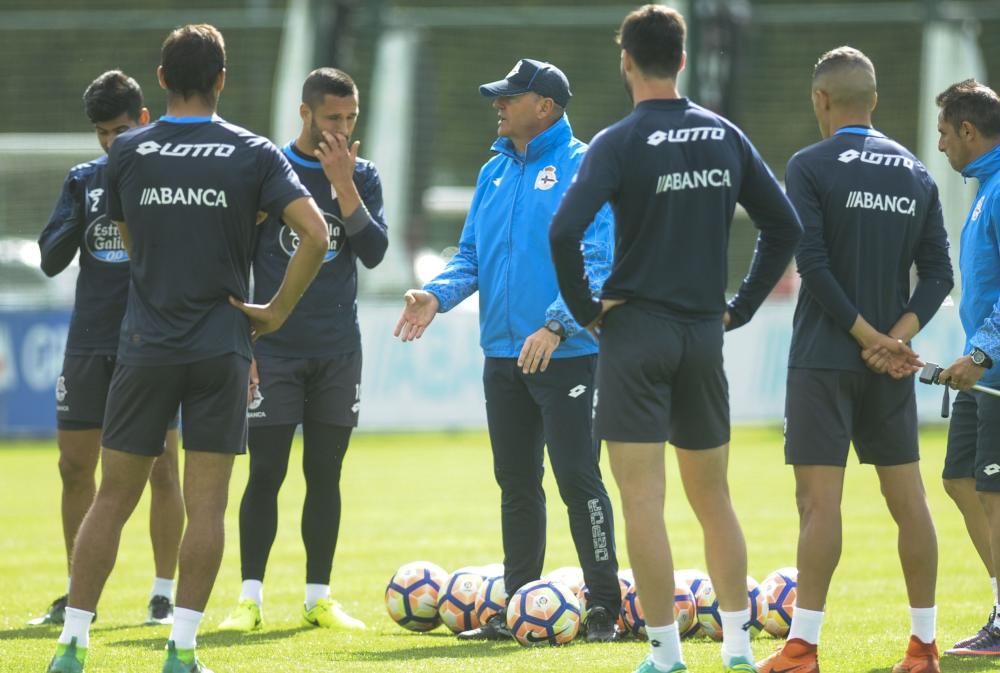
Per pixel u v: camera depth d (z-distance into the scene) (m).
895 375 17.92
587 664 18.38
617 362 16.69
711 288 16.75
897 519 18.45
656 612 16.59
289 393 23.08
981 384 19.55
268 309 17.45
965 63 72.00
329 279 23.55
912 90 90.56
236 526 39.69
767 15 68.62
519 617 20.48
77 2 94.31
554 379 20.97
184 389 17.30
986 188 19.70
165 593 23.86
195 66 17.23
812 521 17.88
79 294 23.48
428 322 21.66
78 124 89.56
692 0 63.72
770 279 17.69
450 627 22.08
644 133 16.58
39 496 46.19
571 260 16.27
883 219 18.08
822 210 18.12
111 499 17.47
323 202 23.50
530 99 21.33
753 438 67.94
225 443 17.30
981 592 27.02
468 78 94.31
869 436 18.44
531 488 21.67
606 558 20.92
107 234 23.14
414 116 76.81
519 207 21.45
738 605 17.25
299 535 37.78
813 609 17.77
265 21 73.69
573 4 96.44
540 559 21.72
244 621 22.59
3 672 17.97
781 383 63.34
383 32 74.94
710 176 16.62
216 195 17.00
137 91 23.23
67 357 23.56
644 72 16.95
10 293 73.19
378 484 49.81
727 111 64.88
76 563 17.27
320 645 20.86
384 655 19.72
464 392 63.97
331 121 23.03
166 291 17.05
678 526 38.75
